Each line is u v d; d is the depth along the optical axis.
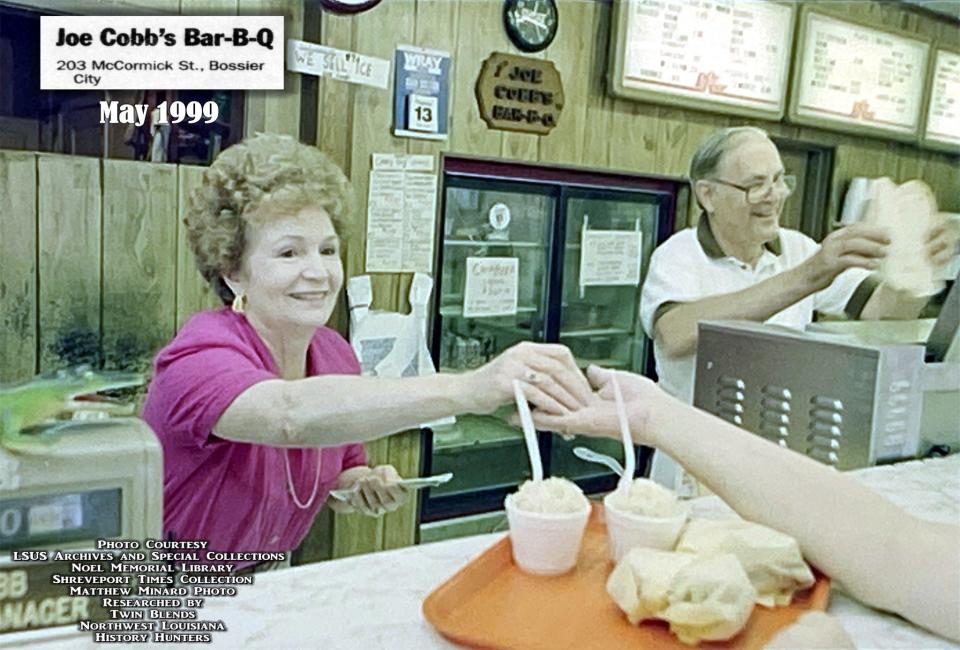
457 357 1.00
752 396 1.02
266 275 0.72
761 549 0.67
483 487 0.87
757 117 1.12
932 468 1.00
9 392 0.52
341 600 0.65
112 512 0.53
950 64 1.23
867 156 1.18
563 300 1.08
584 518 0.69
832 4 1.13
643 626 0.61
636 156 1.08
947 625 0.65
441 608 0.62
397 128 0.91
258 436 0.65
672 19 1.04
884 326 1.10
